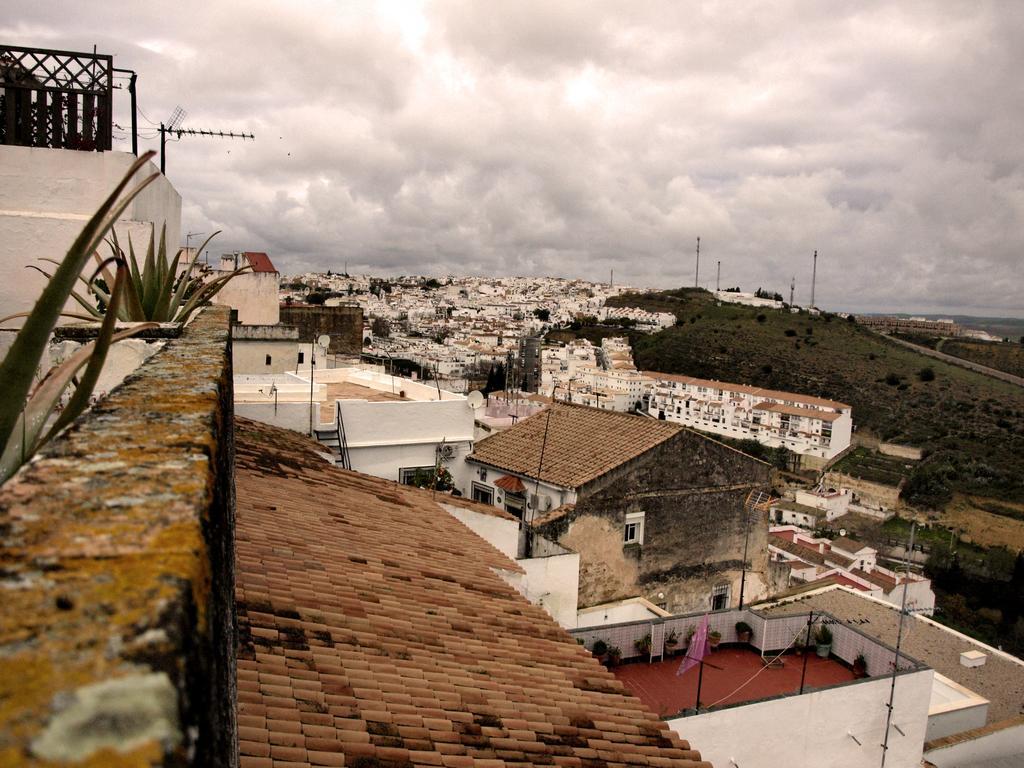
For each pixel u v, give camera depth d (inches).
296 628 248.2
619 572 704.4
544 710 267.0
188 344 183.0
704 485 754.2
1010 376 5738.2
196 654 44.6
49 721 33.7
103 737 33.6
